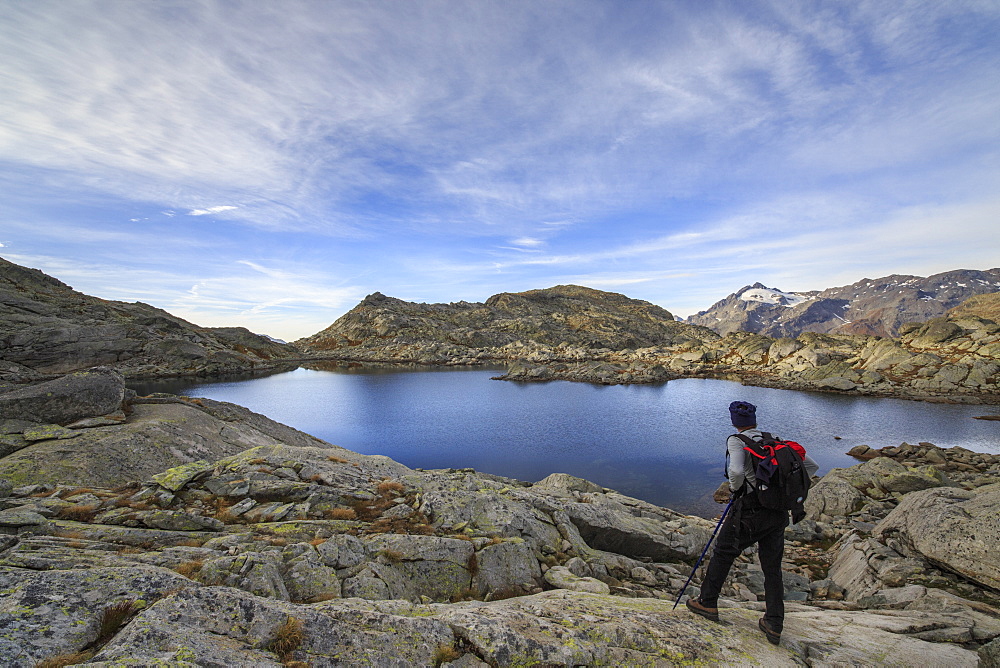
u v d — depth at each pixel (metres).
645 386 94.75
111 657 3.59
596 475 34.16
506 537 10.00
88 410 17.08
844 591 9.89
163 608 4.31
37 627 4.03
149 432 16.56
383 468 15.27
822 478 21.80
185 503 10.85
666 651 5.06
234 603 4.61
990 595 8.00
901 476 20.17
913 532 9.74
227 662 3.74
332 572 7.38
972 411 58.16
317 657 4.23
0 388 17.25
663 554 12.87
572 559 9.89
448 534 10.02
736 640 5.38
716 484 31.52
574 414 62.97
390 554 8.46
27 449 14.30
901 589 8.37
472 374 122.44
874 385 76.44
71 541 7.15
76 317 114.62
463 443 45.91
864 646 5.59
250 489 11.48
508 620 5.48
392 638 4.74
